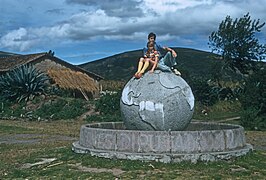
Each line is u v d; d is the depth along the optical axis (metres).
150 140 8.56
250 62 41.78
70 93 32.75
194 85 33.22
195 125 12.44
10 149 12.26
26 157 10.10
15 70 31.41
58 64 36.75
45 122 23.81
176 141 8.53
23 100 29.14
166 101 9.28
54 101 28.45
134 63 79.19
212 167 8.04
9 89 29.41
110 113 25.97
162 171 7.70
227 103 33.66
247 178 7.36
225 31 42.03
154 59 9.89
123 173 7.59
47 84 31.33
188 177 7.29
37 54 37.03
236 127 10.87
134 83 9.75
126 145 8.73
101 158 8.65
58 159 9.12
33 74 30.08
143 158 8.36
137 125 9.48
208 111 32.09
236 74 43.41
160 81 9.52
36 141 14.86
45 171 8.00
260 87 23.88
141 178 7.23
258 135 18.20
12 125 21.41
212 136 8.78
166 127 9.33
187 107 9.54
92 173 7.64
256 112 22.03
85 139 9.57
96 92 34.47
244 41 41.66
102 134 9.06
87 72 37.97
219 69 41.84
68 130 19.42
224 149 8.92
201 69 67.50
